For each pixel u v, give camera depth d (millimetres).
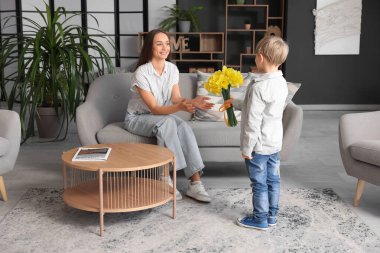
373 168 2752
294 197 3055
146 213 2770
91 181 2969
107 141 3242
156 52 3111
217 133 3289
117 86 3699
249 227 2557
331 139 5004
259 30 7203
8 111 3029
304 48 7180
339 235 2475
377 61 7250
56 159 4043
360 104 7336
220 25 7582
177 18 7359
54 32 4422
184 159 2980
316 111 7109
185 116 3693
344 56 7219
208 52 7254
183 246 2340
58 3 7516
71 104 4312
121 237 2441
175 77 3232
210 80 2621
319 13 7035
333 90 7301
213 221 2652
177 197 2977
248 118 2344
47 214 2750
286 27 7141
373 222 2656
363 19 7152
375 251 2297
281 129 2465
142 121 3150
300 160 4086
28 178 3477
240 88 3645
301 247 2336
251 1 7559
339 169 3793
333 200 3006
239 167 3807
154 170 3137
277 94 2338
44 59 4473
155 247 2328
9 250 2287
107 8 7574
